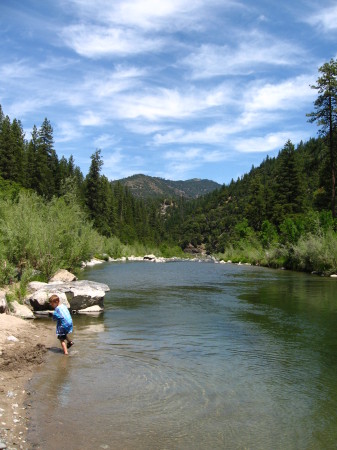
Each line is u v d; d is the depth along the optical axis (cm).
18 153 6750
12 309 1238
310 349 934
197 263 4928
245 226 7125
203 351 910
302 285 2234
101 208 7419
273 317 1305
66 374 739
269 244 4603
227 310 1429
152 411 589
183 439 510
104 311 1398
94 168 7256
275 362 836
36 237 1695
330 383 721
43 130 7138
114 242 5950
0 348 848
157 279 2556
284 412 599
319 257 3069
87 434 512
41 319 1228
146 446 489
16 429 514
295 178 6588
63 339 880
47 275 1720
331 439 521
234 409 605
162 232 15850
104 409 590
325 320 1259
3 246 1552
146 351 905
